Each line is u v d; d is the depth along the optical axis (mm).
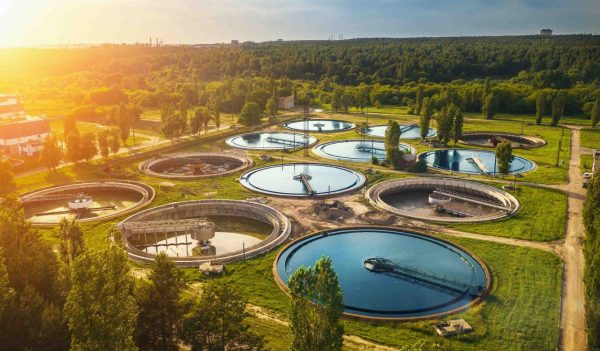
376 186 135625
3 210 67438
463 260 92500
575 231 103438
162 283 57500
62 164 162750
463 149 183750
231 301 55812
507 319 71062
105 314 47594
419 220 111062
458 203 128000
